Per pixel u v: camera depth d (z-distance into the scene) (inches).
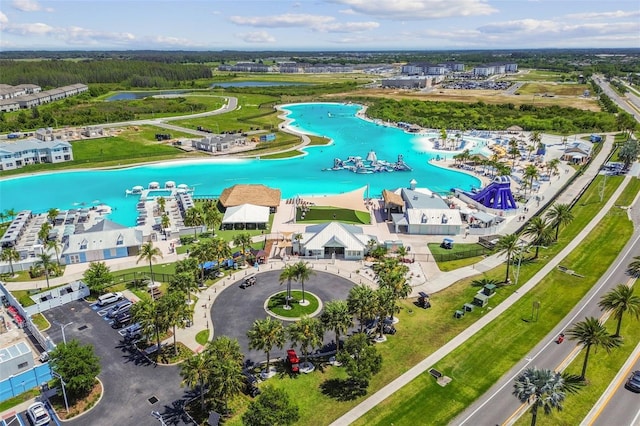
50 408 2596.0
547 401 2196.1
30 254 4591.5
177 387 2775.6
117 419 2519.7
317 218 5698.8
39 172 7741.1
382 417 2549.2
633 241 4950.8
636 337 3280.0
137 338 3233.3
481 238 5004.9
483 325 3447.3
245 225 5344.5
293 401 2667.3
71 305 3683.6
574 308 3673.7
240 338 3235.7
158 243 4904.0
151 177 7662.4
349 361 2723.9
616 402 2640.3
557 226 5032.0
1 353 2859.3
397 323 3479.3
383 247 4453.7
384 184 7391.7
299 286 3988.7
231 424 2490.2
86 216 5620.1
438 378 2854.3
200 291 3878.0
